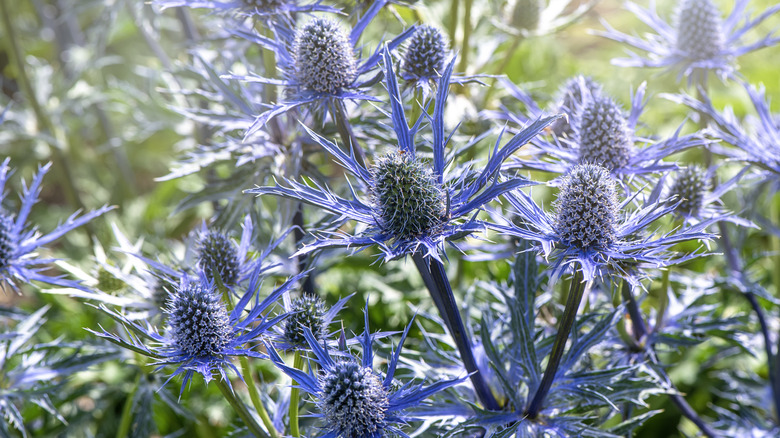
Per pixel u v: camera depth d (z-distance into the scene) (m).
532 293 0.58
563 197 0.51
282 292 0.52
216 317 0.51
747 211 0.68
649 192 0.58
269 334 0.53
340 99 0.56
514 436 0.55
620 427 0.58
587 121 0.56
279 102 0.56
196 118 0.62
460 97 0.69
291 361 0.68
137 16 0.74
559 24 0.71
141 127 0.81
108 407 0.79
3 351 0.61
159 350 0.51
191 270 0.57
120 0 0.77
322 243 0.49
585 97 0.58
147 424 0.64
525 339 0.56
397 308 0.78
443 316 0.55
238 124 0.61
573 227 0.50
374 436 0.50
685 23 0.65
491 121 0.68
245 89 0.63
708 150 0.64
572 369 0.60
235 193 0.62
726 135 0.60
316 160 0.75
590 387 0.56
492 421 0.55
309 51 0.55
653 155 0.57
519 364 0.57
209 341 0.51
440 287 0.53
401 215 0.50
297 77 0.56
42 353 0.62
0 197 0.58
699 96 0.65
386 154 0.52
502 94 0.72
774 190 0.65
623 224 0.51
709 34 0.65
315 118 0.61
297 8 0.58
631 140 0.57
